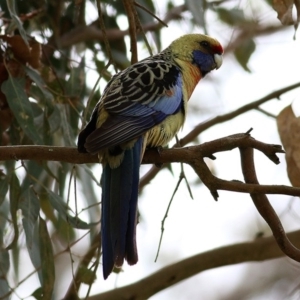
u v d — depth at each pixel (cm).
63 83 1031
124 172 778
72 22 1112
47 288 883
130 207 766
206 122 1197
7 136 1009
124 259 741
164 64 916
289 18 872
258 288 1556
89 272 889
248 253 1104
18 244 1052
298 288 1370
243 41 1280
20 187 918
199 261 1102
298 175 864
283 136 874
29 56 952
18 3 1078
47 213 1069
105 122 772
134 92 827
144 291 1092
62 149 755
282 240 753
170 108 844
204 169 749
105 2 1134
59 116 969
